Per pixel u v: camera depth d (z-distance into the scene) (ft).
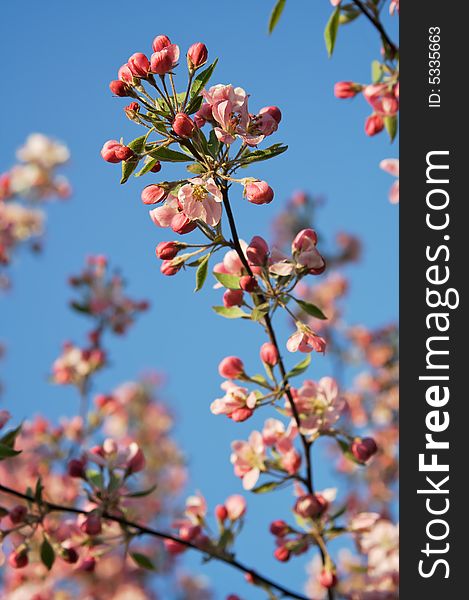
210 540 3.83
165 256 3.34
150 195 3.32
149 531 3.77
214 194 3.26
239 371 3.54
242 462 3.68
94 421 5.17
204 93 3.29
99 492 3.76
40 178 6.54
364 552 4.00
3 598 4.72
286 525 3.69
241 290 3.45
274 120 3.32
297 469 3.67
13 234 6.46
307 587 4.66
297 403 3.62
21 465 4.91
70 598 5.03
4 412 3.67
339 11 3.64
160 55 3.27
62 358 5.38
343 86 3.95
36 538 3.90
